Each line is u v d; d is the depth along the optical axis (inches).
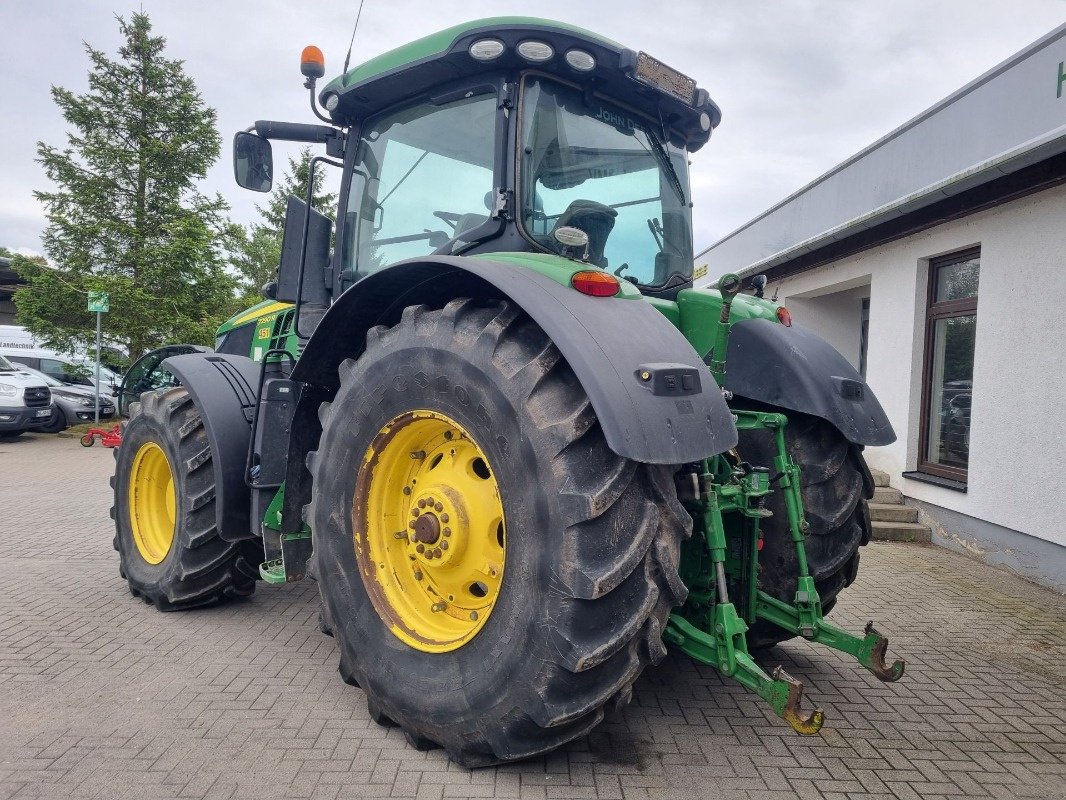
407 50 118.5
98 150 559.2
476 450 103.0
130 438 174.7
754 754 105.7
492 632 91.6
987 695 129.8
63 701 117.7
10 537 240.4
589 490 84.6
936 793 96.8
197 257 576.1
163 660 135.9
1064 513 201.5
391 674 103.0
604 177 124.5
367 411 109.0
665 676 133.6
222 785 93.9
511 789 94.2
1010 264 224.4
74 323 583.5
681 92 125.2
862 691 130.0
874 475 291.7
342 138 140.9
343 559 111.2
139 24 572.7
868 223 274.7
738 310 136.1
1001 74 213.2
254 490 145.3
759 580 130.1
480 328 97.0
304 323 141.6
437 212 122.7
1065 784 99.7
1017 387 219.9
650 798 93.3
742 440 132.1
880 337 295.4
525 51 109.0
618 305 96.5
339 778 95.9
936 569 224.7
